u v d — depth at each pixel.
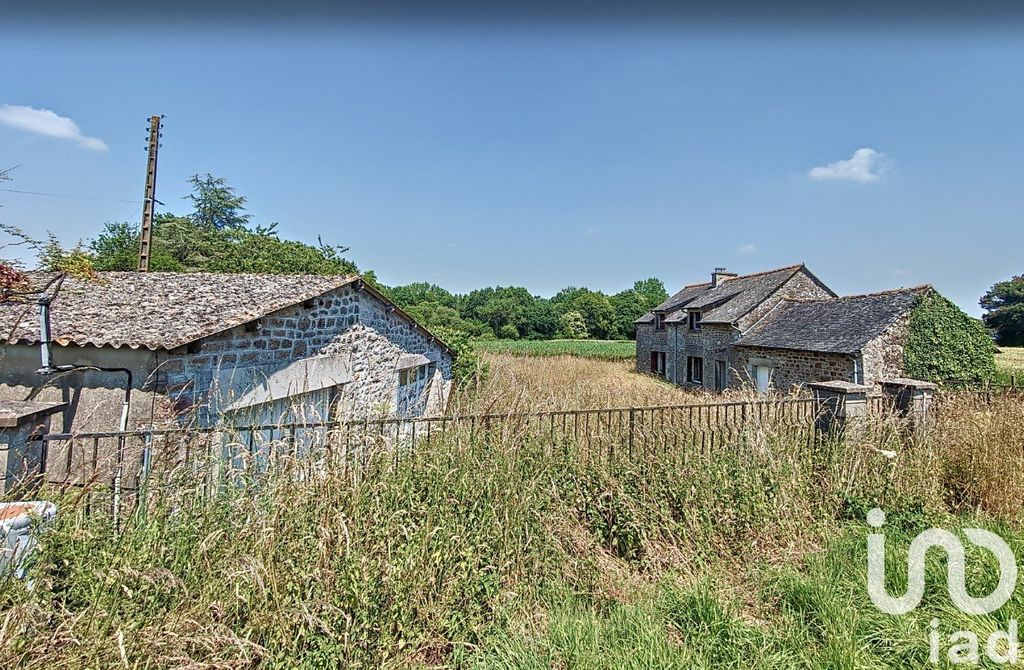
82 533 2.67
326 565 2.81
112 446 4.81
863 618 3.02
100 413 4.95
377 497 3.27
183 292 6.76
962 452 5.08
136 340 4.76
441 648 2.85
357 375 8.62
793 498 4.45
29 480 3.21
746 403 5.41
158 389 4.82
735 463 4.60
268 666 2.43
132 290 6.77
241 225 40.41
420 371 11.84
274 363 6.46
